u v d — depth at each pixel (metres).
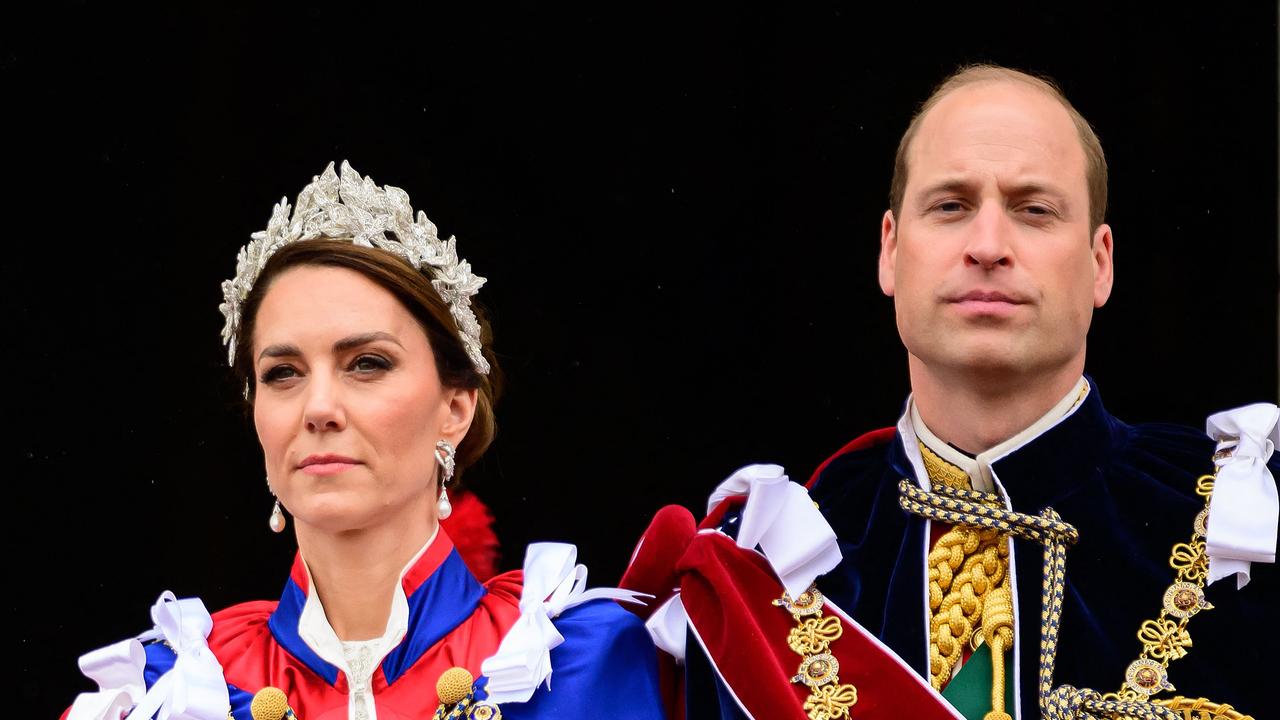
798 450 18.78
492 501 18.88
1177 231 17.16
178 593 18.36
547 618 10.80
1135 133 17.14
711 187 18.64
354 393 10.75
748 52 18.30
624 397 18.94
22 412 18.23
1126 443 10.89
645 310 18.88
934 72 17.89
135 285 18.42
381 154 18.59
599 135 18.61
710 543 10.85
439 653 10.87
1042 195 10.34
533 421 18.92
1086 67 17.23
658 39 18.38
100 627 18.23
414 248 11.18
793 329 18.70
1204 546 10.25
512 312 18.91
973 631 10.41
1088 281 10.51
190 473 18.44
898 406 18.62
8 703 18.03
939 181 10.42
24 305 18.28
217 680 10.75
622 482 18.92
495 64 18.50
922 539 10.62
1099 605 10.26
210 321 18.50
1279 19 16.67
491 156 18.69
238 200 18.48
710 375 18.84
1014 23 17.50
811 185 18.50
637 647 10.93
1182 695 9.92
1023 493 10.50
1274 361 17.03
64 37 18.03
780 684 10.24
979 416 10.53
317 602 11.06
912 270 10.44
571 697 10.59
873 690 10.23
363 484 10.70
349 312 10.79
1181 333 17.30
